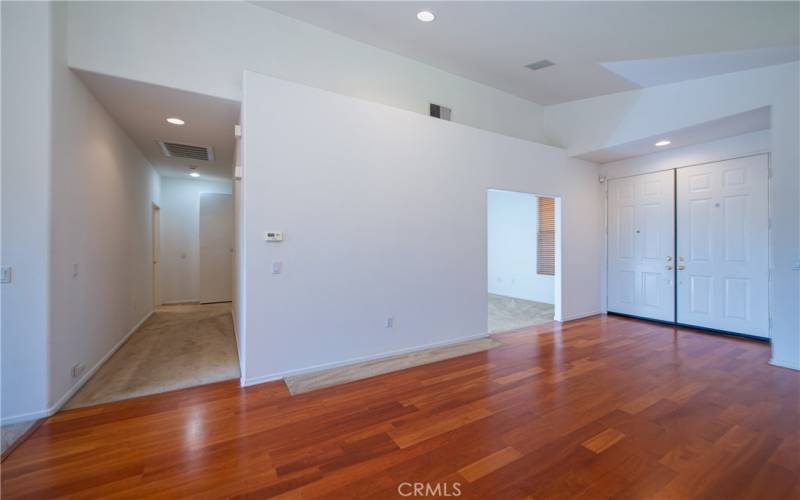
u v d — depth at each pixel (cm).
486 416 243
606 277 582
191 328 492
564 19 305
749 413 246
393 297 369
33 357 234
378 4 312
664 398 270
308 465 190
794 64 326
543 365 344
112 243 367
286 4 326
